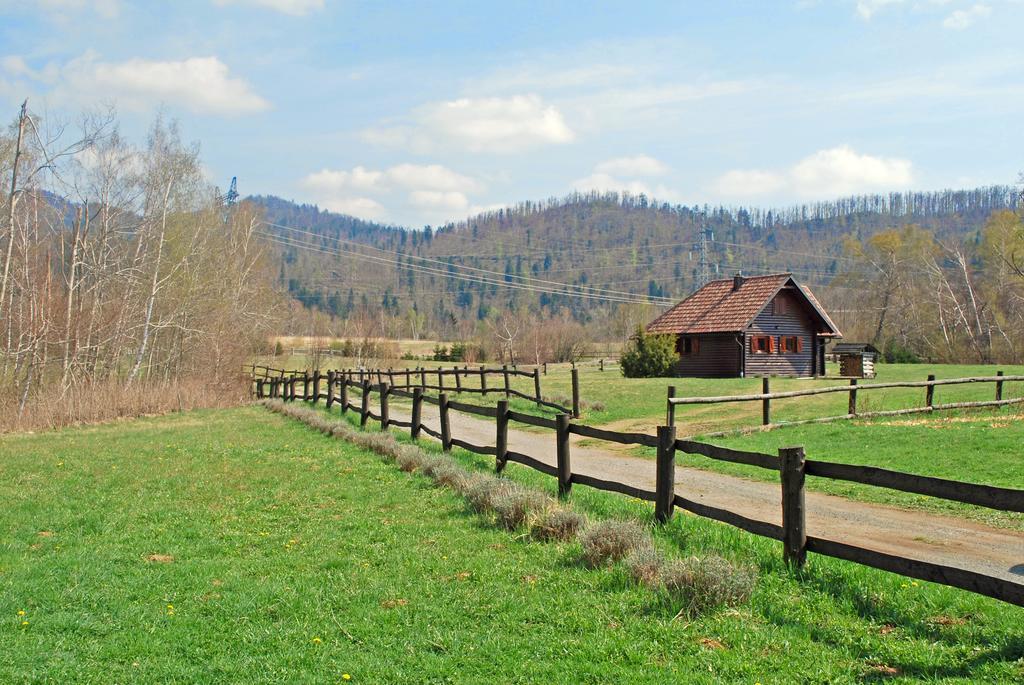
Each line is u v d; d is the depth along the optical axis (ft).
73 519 38.37
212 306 160.15
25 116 110.01
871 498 39.50
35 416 103.60
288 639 21.83
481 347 251.80
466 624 22.58
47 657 20.48
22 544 33.45
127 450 67.00
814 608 22.24
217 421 98.48
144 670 19.75
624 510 35.19
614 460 57.67
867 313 256.32
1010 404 66.64
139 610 24.40
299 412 96.48
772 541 29.14
